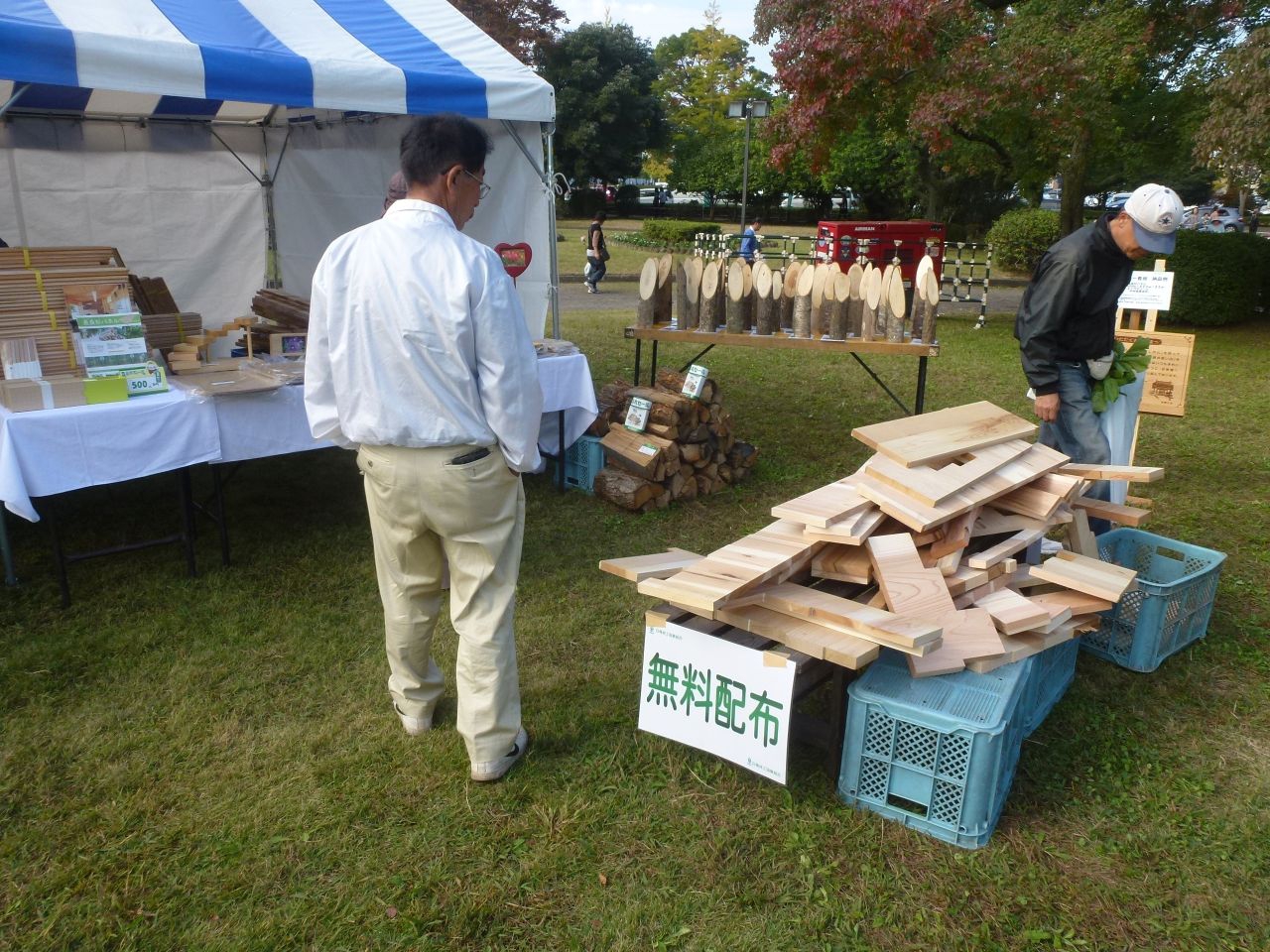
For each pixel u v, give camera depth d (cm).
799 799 253
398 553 247
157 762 268
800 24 1110
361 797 252
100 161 648
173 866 227
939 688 243
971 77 1038
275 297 553
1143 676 323
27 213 626
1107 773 268
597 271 1577
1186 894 222
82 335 355
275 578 397
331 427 238
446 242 218
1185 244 1158
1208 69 1150
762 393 779
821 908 216
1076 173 1255
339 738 280
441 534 236
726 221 4159
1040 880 226
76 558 364
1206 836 242
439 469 224
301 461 571
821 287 519
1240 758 277
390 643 266
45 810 246
